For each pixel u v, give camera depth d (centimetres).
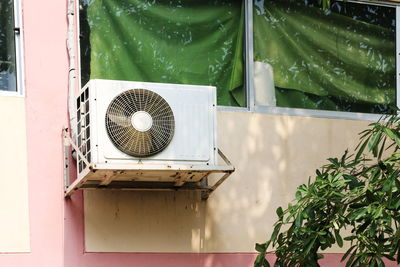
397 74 1084
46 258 881
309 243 818
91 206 906
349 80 1060
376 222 801
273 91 1021
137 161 853
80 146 877
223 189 963
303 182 998
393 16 1096
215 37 1009
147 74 975
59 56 926
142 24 983
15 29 922
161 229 929
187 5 1005
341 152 1023
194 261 937
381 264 795
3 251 866
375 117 1061
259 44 1026
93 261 898
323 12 1063
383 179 818
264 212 976
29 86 908
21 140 894
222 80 1002
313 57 1048
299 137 1008
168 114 866
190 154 870
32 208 884
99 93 851
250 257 961
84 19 959
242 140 983
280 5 1045
